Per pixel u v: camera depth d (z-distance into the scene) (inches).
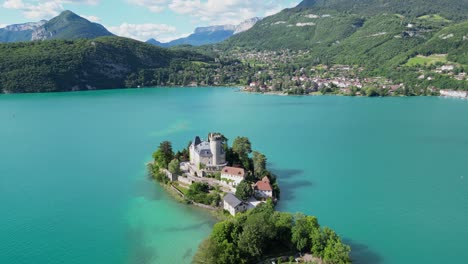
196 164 6732.3
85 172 7313.0
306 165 7642.7
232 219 4626.0
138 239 4682.6
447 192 6250.0
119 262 4212.6
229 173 5989.2
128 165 7721.5
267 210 4557.1
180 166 7032.5
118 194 6146.7
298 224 4188.0
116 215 5374.0
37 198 6067.9
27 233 4936.0
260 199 5497.1
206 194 5644.7
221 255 3777.1
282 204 5669.3
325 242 4037.9
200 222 5049.2
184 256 4274.1
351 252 4407.0
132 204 5723.4
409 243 4628.4
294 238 4087.1
